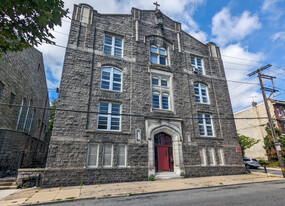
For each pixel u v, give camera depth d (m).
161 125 14.98
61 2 5.95
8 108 14.09
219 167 16.20
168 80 17.34
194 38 20.59
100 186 10.91
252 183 12.55
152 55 17.62
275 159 26.58
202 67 20.00
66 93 12.76
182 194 9.01
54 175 10.88
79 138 12.15
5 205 7.10
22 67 16.23
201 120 17.42
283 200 7.41
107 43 15.91
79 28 14.90
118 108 14.26
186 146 15.45
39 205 7.36
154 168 13.61
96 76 14.23
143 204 7.16
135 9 18.00
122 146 13.37
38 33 5.98
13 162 13.30
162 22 19.02
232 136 18.09
